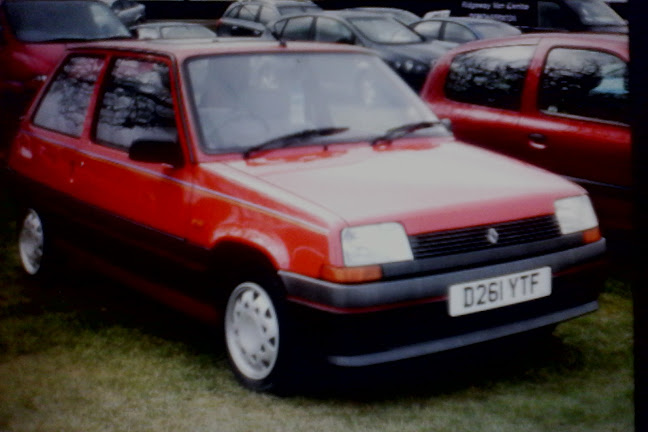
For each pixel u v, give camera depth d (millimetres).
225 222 4016
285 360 3812
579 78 5859
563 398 3904
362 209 3625
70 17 10477
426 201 3742
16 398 3980
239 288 4047
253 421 3719
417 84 12969
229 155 4270
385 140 4574
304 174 4039
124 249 4824
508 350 4488
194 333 4844
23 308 5277
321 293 3523
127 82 4992
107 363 4406
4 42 9812
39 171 5582
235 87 4555
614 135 5520
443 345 3643
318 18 14570
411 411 3797
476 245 3740
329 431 3609
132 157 4301
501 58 6438
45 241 5629
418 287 3559
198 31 18406
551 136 5852
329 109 4676
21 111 9156
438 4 24969
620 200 5496
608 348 4516
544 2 14805
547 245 3934
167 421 3732
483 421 3680
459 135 6449
